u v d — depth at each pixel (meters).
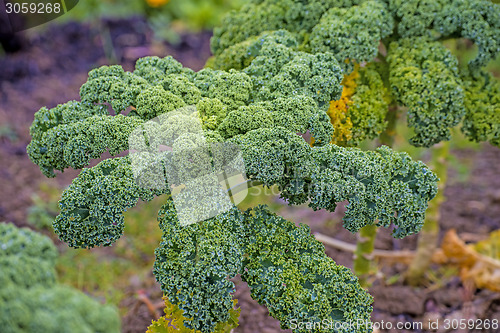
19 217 4.24
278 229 2.05
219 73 2.29
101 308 1.66
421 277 3.76
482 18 2.59
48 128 2.19
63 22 6.52
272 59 2.34
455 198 4.50
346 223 1.98
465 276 3.69
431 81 2.45
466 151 5.03
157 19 6.69
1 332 1.55
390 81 2.57
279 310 1.91
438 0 2.64
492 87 2.68
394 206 2.00
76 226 1.91
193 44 6.50
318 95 2.23
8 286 1.60
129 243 4.08
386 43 2.75
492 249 3.77
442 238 4.12
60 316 1.55
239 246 1.95
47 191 4.53
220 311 1.88
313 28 2.59
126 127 2.06
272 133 1.96
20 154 4.93
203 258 1.85
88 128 2.06
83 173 1.96
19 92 5.67
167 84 2.25
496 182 4.63
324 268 1.96
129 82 2.28
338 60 2.48
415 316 3.57
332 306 1.93
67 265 3.88
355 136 2.53
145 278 3.84
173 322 2.19
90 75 2.31
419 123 2.48
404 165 2.04
